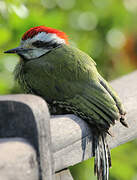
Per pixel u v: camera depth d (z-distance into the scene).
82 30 13.45
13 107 3.87
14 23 10.11
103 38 14.02
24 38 8.07
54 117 5.28
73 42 11.50
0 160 3.42
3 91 9.99
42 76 7.52
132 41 15.41
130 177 10.93
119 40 14.63
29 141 3.86
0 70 9.98
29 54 8.02
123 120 5.98
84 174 10.59
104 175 6.01
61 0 13.15
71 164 5.17
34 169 3.76
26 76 7.83
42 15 11.34
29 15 10.65
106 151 6.03
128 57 15.45
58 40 8.06
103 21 14.12
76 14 13.46
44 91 7.43
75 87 6.90
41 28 8.04
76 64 7.24
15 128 3.90
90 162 10.65
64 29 12.63
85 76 6.93
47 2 12.54
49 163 4.00
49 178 4.00
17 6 9.38
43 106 3.88
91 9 13.88
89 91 6.65
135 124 6.59
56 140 4.82
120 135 6.34
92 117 6.01
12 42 10.34
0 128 3.92
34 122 3.82
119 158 11.01
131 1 14.80
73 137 5.17
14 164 3.46
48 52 7.94
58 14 11.84
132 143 11.66
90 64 7.31
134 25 15.08
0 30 9.84
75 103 6.76
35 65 7.71
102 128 5.91
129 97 6.91
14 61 9.91
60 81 7.21
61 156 4.93
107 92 6.43
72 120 5.32
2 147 3.64
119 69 14.78
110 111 6.04
